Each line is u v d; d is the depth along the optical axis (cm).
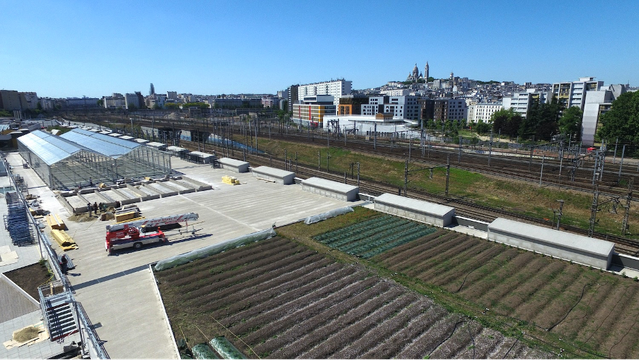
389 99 18738
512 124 11975
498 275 2967
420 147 9219
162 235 3719
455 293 2722
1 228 4366
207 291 2820
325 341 2214
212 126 15075
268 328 2342
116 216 4350
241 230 4059
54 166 6156
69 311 2584
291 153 10331
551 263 3155
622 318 2377
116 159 6669
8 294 2980
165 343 2252
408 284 2855
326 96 19850
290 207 4856
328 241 3728
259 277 3022
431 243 3634
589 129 10256
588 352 2075
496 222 3722
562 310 2475
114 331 2369
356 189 5169
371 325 2353
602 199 4828
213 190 5781
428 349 2128
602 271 2992
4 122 15400
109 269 3194
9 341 2422
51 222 4225
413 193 5772
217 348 2164
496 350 2116
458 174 6519
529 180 5712
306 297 2702
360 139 11650
